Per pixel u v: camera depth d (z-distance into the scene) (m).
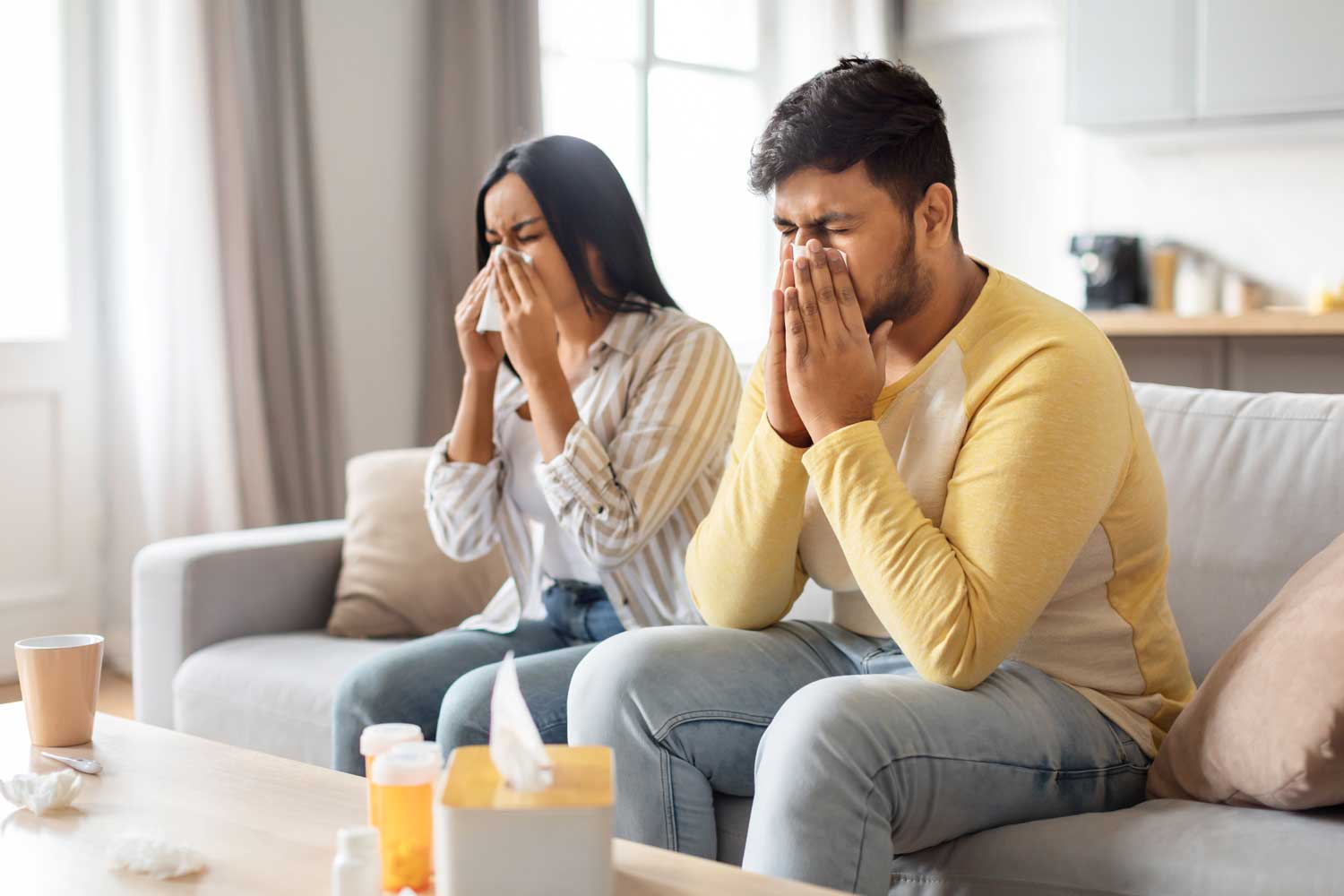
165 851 0.94
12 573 3.41
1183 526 1.57
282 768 1.19
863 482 1.23
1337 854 1.03
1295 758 1.11
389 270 4.03
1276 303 4.90
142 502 3.49
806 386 1.28
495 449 1.90
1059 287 5.49
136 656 2.17
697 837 1.29
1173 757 1.25
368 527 2.27
